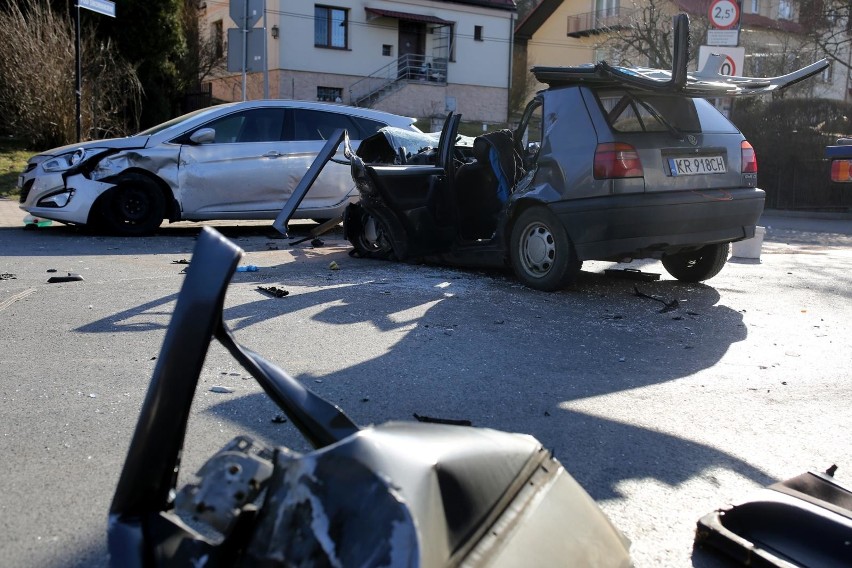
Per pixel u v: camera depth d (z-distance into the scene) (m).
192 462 3.18
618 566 1.86
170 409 1.51
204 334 1.50
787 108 22.77
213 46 27.27
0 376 4.23
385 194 7.22
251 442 1.56
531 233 6.77
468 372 4.57
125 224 9.64
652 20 27.69
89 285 6.58
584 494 2.01
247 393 4.03
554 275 6.57
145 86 22.03
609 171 6.10
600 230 6.19
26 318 5.45
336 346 5.02
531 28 45.56
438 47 35.56
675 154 6.29
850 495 2.89
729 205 6.48
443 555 1.33
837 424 3.97
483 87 36.69
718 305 6.62
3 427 3.54
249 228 11.26
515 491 1.73
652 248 6.30
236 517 1.40
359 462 1.27
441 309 6.08
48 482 3.02
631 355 5.06
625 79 6.06
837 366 4.95
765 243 12.69
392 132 8.64
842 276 8.25
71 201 9.34
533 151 7.70
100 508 2.83
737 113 23.56
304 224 11.91
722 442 3.69
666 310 6.32
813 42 27.36
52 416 3.69
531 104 7.36
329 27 32.81
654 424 3.88
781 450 3.63
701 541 2.73
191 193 9.73
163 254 8.38
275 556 1.24
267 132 10.13
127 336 5.07
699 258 7.41
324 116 10.44
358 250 8.62
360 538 1.18
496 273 7.68
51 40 16.97
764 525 2.73
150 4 21.38
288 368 4.52
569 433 3.71
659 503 3.06
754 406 4.19
